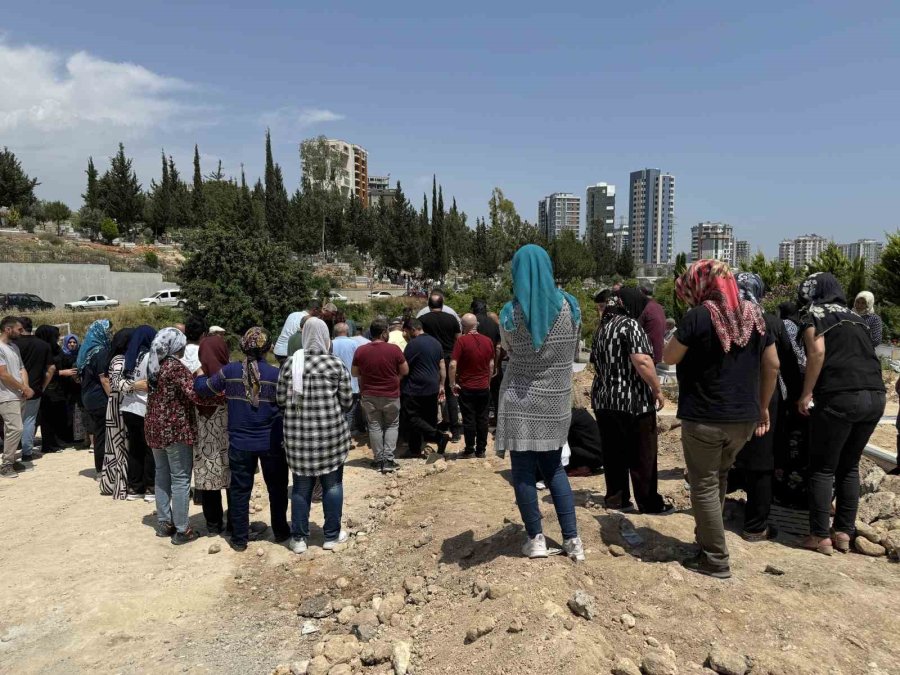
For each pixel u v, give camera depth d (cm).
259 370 502
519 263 373
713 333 341
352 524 568
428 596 400
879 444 688
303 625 404
